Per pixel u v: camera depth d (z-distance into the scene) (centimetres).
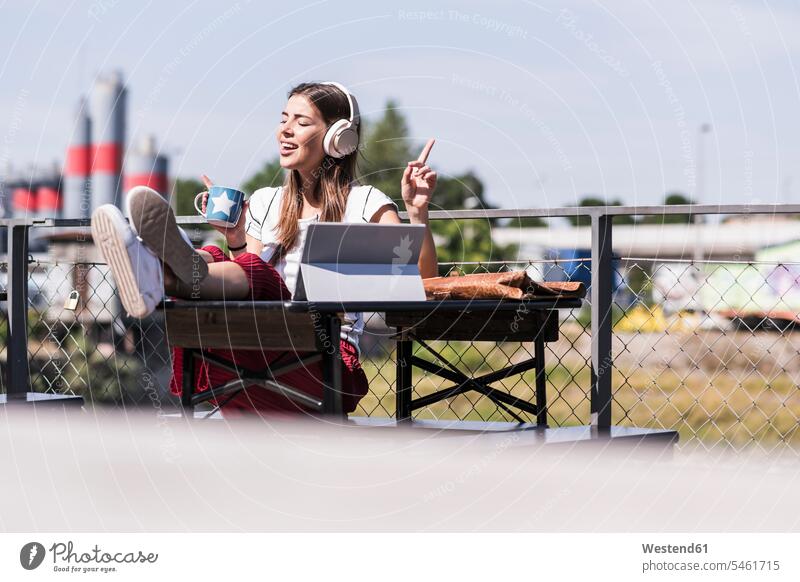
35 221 374
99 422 320
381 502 245
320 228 233
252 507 251
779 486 265
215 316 238
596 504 256
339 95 297
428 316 302
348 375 268
